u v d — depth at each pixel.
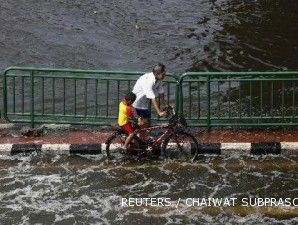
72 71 17.70
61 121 18.69
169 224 14.07
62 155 17.23
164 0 38.28
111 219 14.27
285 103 22.12
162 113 16.14
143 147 16.78
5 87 18.33
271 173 16.34
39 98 23.22
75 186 15.71
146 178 16.09
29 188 15.58
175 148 17.17
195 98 22.80
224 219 14.27
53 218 14.30
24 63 27.95
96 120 18.97
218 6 36.72
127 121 16.38
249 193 15.38
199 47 30.12
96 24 33.62
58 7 36.41
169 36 31.83
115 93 23.81
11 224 14.05
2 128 18.69
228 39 31.11
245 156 17.20
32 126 18.53
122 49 30.05
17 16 34.53
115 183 15.86
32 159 17.03
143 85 16.22
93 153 17.20
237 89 23.78
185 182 15.90
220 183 15.85
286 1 37.25
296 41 30.59
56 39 31.19
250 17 34.44
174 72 26.92
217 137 17.94
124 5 37.09
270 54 28.97
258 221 14.19
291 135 18.12
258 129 18.59
